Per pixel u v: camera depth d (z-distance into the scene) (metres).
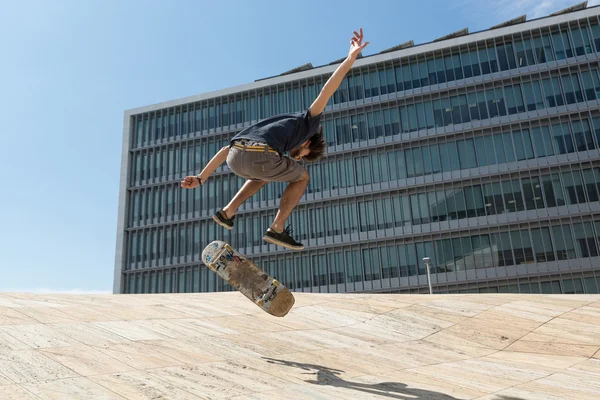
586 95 39.09
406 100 43.97
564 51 40.53
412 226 41.34
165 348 4.20
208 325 5.55
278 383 3.39
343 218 43.59
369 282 41.25
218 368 3.68
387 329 6.63
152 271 46.94
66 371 3.15
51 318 4.84
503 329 6.88
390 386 3.55
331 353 4.88
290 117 3.44
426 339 6.32
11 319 4.55
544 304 8.38
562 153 38.69
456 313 7.74
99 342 4.11
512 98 41.00
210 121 49.62
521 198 39.03
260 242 45.09
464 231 39.97
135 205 49.44
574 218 37.53
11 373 2.98
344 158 44.84
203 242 46.28
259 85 48.56
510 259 38.16
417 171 42.28
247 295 3.70
